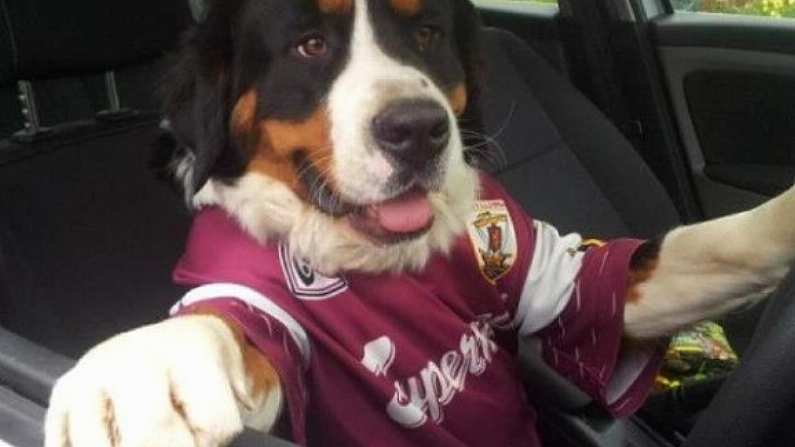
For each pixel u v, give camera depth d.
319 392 0.68
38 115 0.90
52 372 0.55
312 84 0.70
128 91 0.96
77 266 0.84
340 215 0.70
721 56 1.15
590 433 0.88
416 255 0.73
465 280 0.76
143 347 0.53
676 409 0.94
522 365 0.90
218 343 0.56
